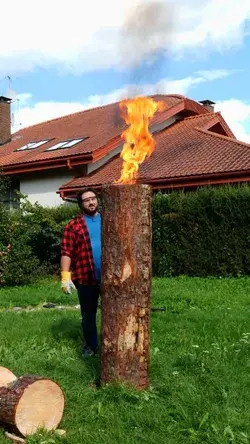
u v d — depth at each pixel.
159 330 6.41
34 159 19.05
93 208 5.31
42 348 5.66
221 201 12.77
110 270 4.02
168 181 15.16
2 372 4.09
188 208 13.23
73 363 4.88
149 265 4.09
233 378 4.32
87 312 5.33
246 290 10.31
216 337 5.95
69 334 6.29
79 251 5.26
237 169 14.06
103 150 18.06
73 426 3.58
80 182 17.48
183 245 13.32
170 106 20.61
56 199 19.23
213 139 17.58
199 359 4.80
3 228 13.03
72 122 23.66
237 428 3.44
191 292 9.98
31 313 8.20
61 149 19.47
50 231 14.86
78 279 5.27
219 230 12.83
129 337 4.02
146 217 4.05
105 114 22.66
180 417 3.62
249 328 6.37
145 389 4.08
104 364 4.08
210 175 14.45
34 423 3.47
